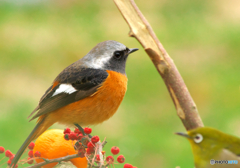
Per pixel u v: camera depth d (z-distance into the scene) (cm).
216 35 2112
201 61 1838
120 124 1398
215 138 292
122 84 657
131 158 1187
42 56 1930
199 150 295
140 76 1727
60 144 423
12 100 1547
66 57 1956
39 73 1792
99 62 677
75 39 2139
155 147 1242
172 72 342
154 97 1587
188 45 2008
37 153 415
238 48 1950
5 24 2292
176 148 1232
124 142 1268
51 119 633
